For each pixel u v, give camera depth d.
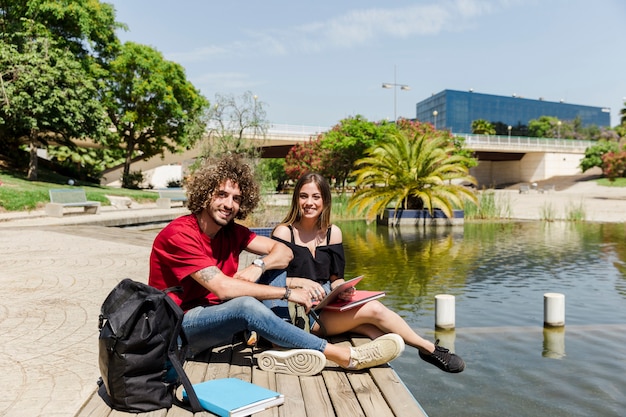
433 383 3.96
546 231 16.33
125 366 2.37
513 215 23.36
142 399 2.43
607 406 3.52
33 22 25.34
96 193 23.30
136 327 2.39
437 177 19.52
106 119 26.72
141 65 33.47
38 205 17.42
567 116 139.62
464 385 3.91
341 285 3.13
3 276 6.52
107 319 2.40
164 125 35.47
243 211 2.96
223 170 2.82
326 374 3.01
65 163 36.56
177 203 24.27
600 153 58.28
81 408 2.56
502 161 71.31
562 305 5.46
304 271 3.49
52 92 23.75
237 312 2.83
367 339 3.50
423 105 136.00
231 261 3.05
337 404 2.57
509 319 5.80
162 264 2.85
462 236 14.97
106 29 31.77
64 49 28.05
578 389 3.81
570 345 4.85
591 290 7.35
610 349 4.73
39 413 2.49
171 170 57.66
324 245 3.61
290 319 3.30
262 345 3.49
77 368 3.20
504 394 3.72
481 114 123.56
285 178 66.31
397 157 20.05
